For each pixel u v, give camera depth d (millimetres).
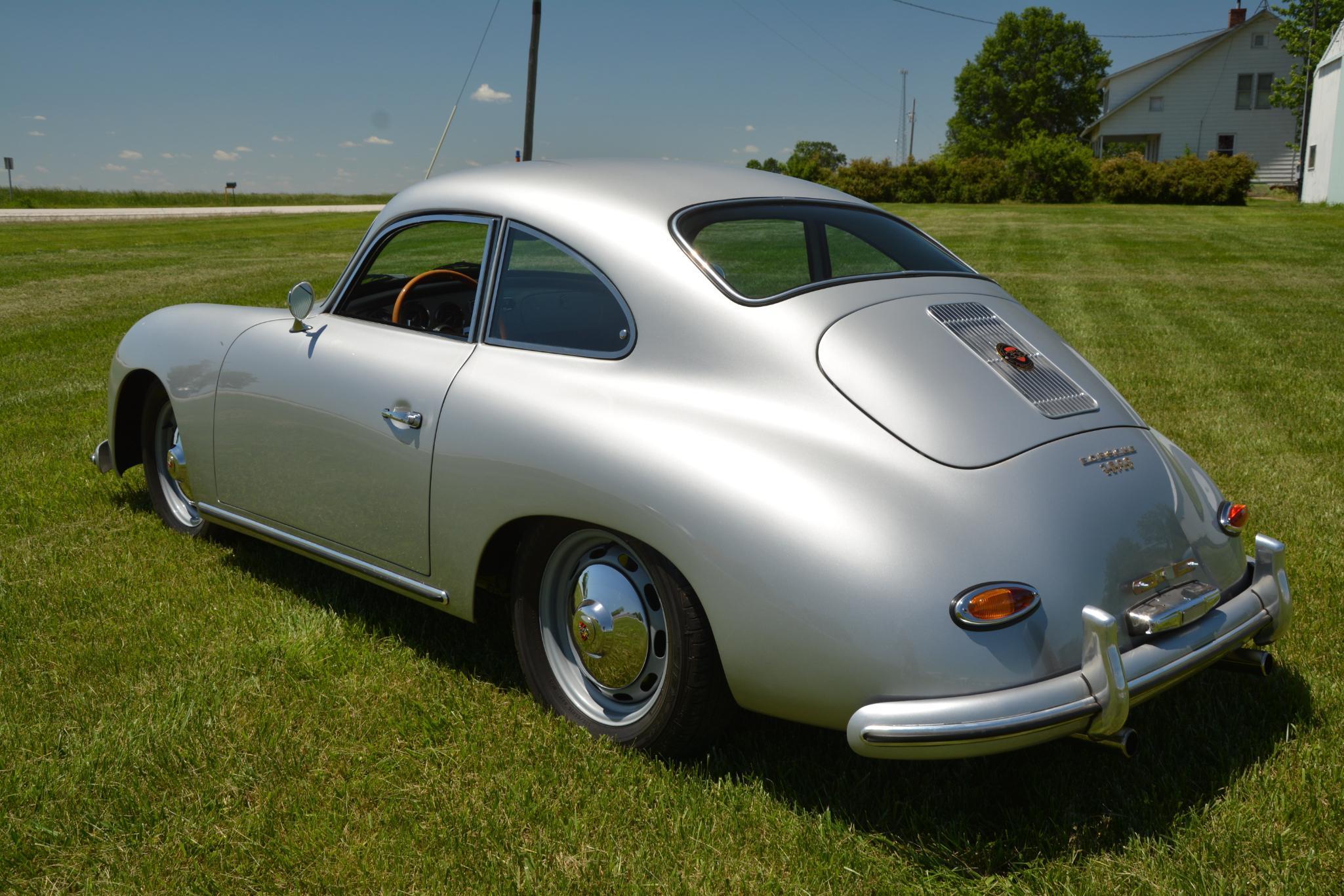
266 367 3408
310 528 3344
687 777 2502
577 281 2744
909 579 2115
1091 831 2324
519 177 3062
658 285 2602
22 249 20969
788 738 2709
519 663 2961
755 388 2424
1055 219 27906
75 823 2328
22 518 4309
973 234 22578
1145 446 2596
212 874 2180
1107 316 10328
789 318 2510
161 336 3965
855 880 2170
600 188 2895
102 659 3078
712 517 2281
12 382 7164
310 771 2537
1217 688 2930
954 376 2480
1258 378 7207
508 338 2861
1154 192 37938
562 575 2775
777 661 2225
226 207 49031
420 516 2924
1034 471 2305
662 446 2396
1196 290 12711
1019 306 3053
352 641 3230
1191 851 2219
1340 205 32250
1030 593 2117
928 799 2434
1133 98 50500
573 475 2508
